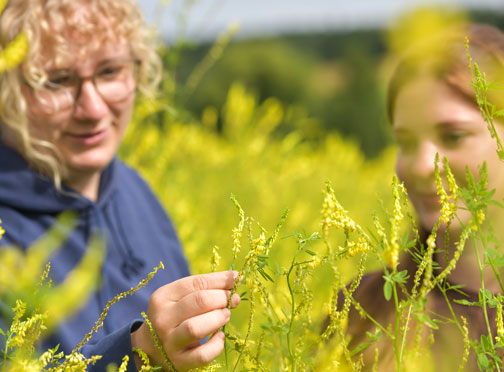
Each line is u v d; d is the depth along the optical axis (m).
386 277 0.89
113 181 2.08
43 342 1.55
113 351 1.25
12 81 1.81
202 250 2.85
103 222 1.95
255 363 1.05
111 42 1.93
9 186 1.83
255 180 4.29
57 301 0.99
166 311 1.13
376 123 18.81
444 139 1.41
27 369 0.99
